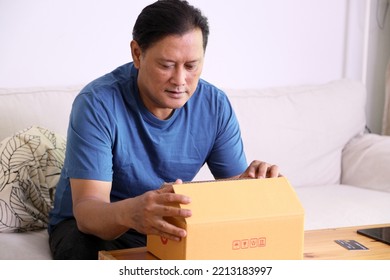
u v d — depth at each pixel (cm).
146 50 169
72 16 282
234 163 206
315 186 310
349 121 323
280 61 338
